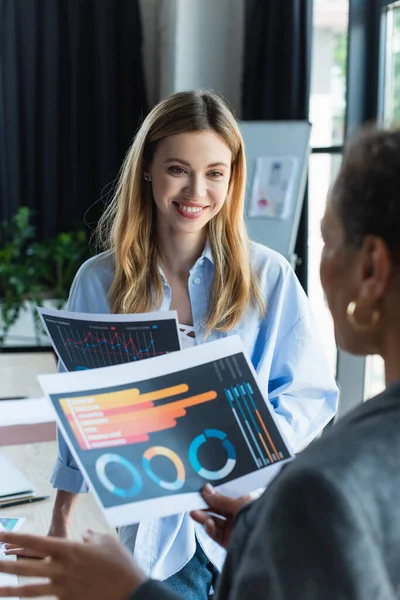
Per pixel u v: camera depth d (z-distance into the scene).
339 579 0.58
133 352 1.33
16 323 4.56
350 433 0.65
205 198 1.41
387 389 0.68
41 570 0.80
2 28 4.43
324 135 3.86
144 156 1.46
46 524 1.42
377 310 0.69
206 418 1.02
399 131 0.69
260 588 0.63
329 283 0.74
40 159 4.61
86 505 1.53
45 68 4.50
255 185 3.56
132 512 0.93
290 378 1.51
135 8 4.51
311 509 0.60
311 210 3.96
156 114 1.43
